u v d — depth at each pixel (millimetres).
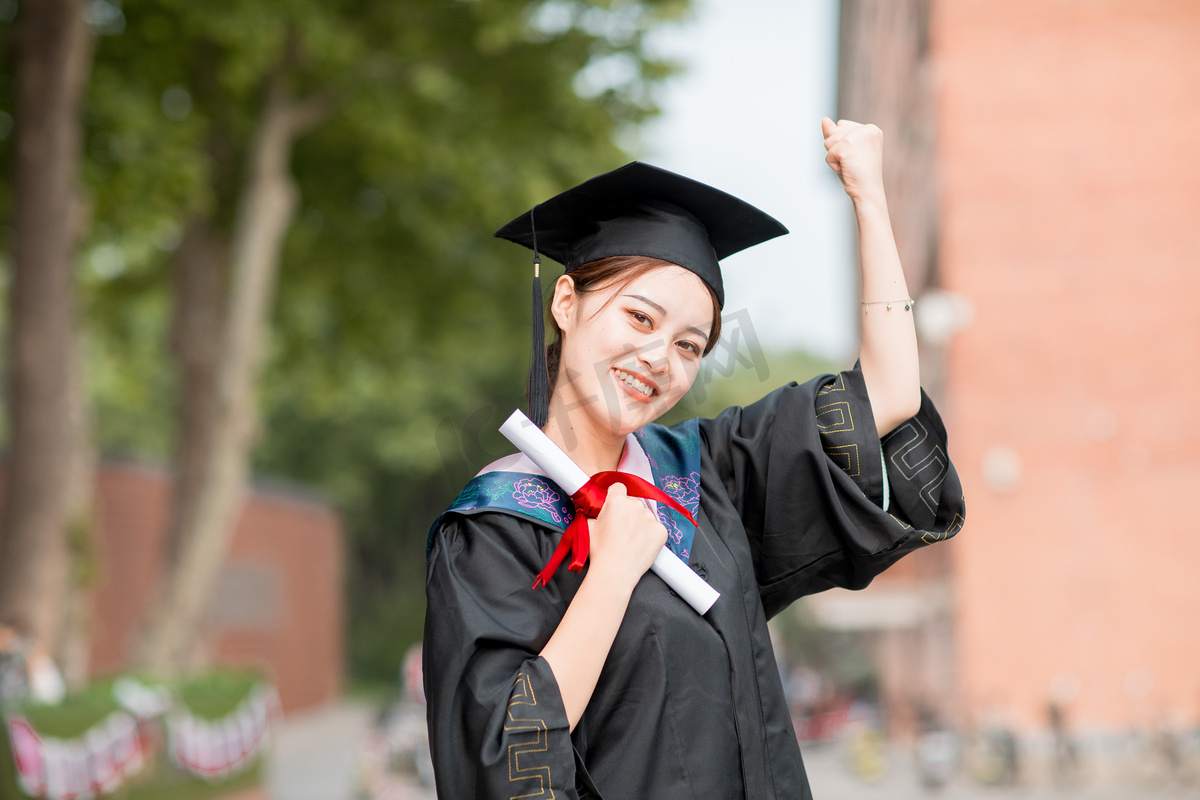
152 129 11062
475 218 14281
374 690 34688
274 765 17125
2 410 25828
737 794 1517
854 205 1823
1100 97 15703
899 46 19875
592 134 13406
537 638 1504
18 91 9594
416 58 12742
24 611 9484
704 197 1732
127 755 7438
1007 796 13633
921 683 19734
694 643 1540
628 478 1618
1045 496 15438
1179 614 15148
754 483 1789
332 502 30797
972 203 15734
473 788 1400
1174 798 13078
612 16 12500
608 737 1507
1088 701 15148
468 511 1578
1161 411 15383
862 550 1706
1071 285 15578
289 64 12125
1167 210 15531
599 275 1656
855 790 14641
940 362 16594
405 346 16266
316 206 14797
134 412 31828
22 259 9594
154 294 15773
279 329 16578
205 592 12094
